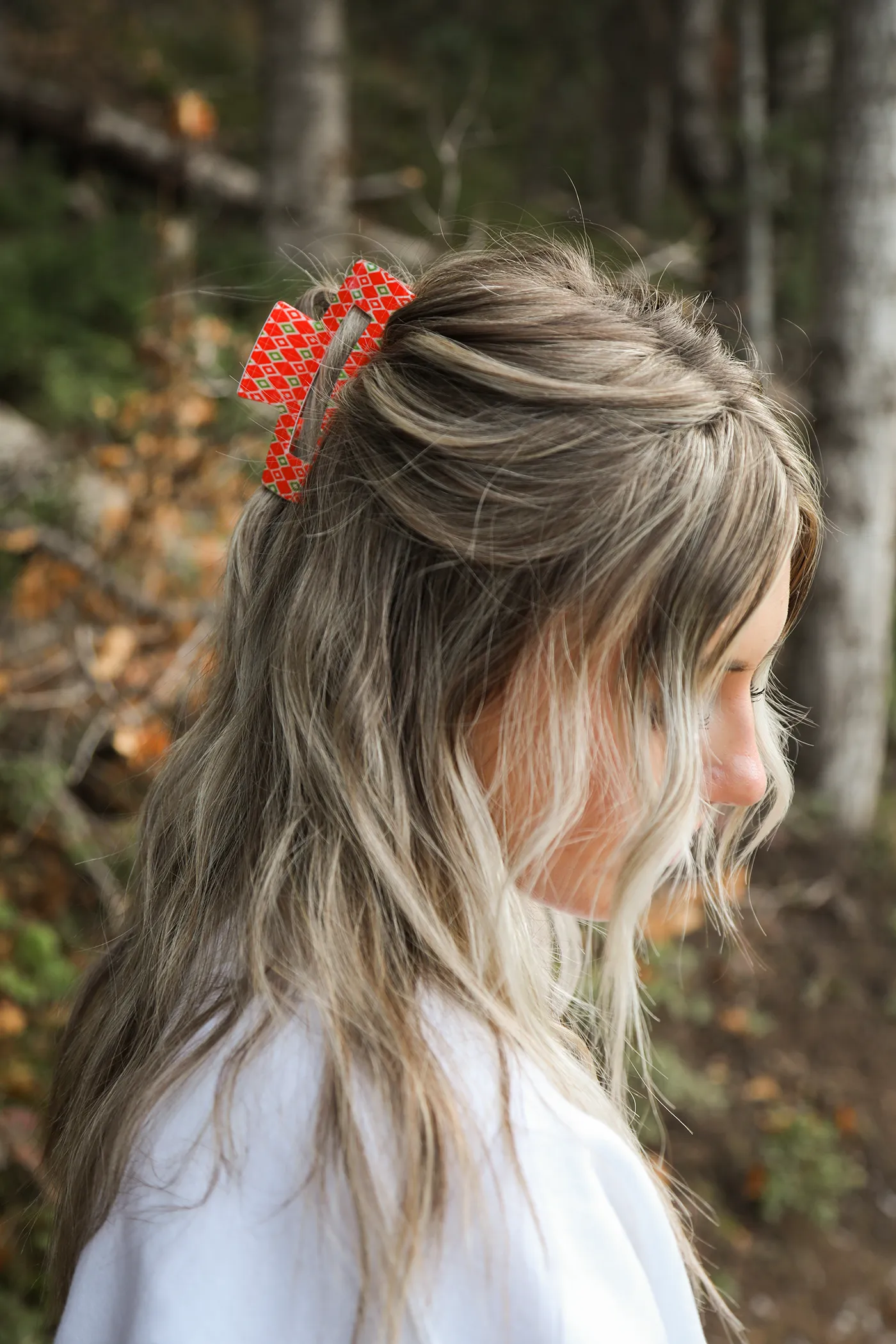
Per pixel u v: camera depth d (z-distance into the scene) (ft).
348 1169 2.17
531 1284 2.09
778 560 2.52
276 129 20.53
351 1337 2.16
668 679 2.46
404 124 30.78
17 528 10.70
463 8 30.50
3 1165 7.36
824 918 15.64
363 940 2.46
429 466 2.56
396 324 2.87
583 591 2.42
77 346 18.08
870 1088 13.19
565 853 2.65
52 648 9.62
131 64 33.01
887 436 16.21
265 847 2.68
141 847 3.30
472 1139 2.16
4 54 29.71
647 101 28.60
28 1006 8.38
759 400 2.69
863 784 17.13
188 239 12.18
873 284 15.61
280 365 3.02
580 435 2.45
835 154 15.55
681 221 26.05
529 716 2.52
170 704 8.43
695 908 8.41
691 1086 12.21
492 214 26.22
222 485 9.89
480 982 2.46
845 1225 11.51
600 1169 2.28
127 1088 2.64
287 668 2.71
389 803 2.55
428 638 2.56
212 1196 2.26
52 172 24.88
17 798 9.52
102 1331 2.39
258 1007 2.45
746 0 19.60
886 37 14.94
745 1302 10.43
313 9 20.25
